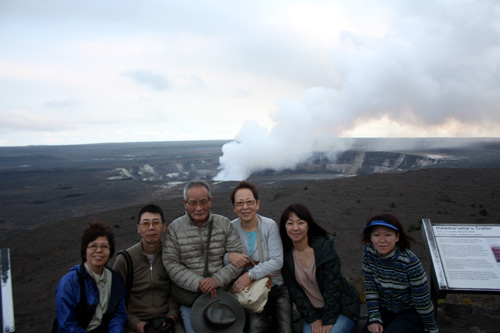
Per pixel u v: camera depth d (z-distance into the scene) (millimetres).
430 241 4672
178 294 4598
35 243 28875
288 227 4484
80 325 3934
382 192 40750
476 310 6156
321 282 4504
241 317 4391
